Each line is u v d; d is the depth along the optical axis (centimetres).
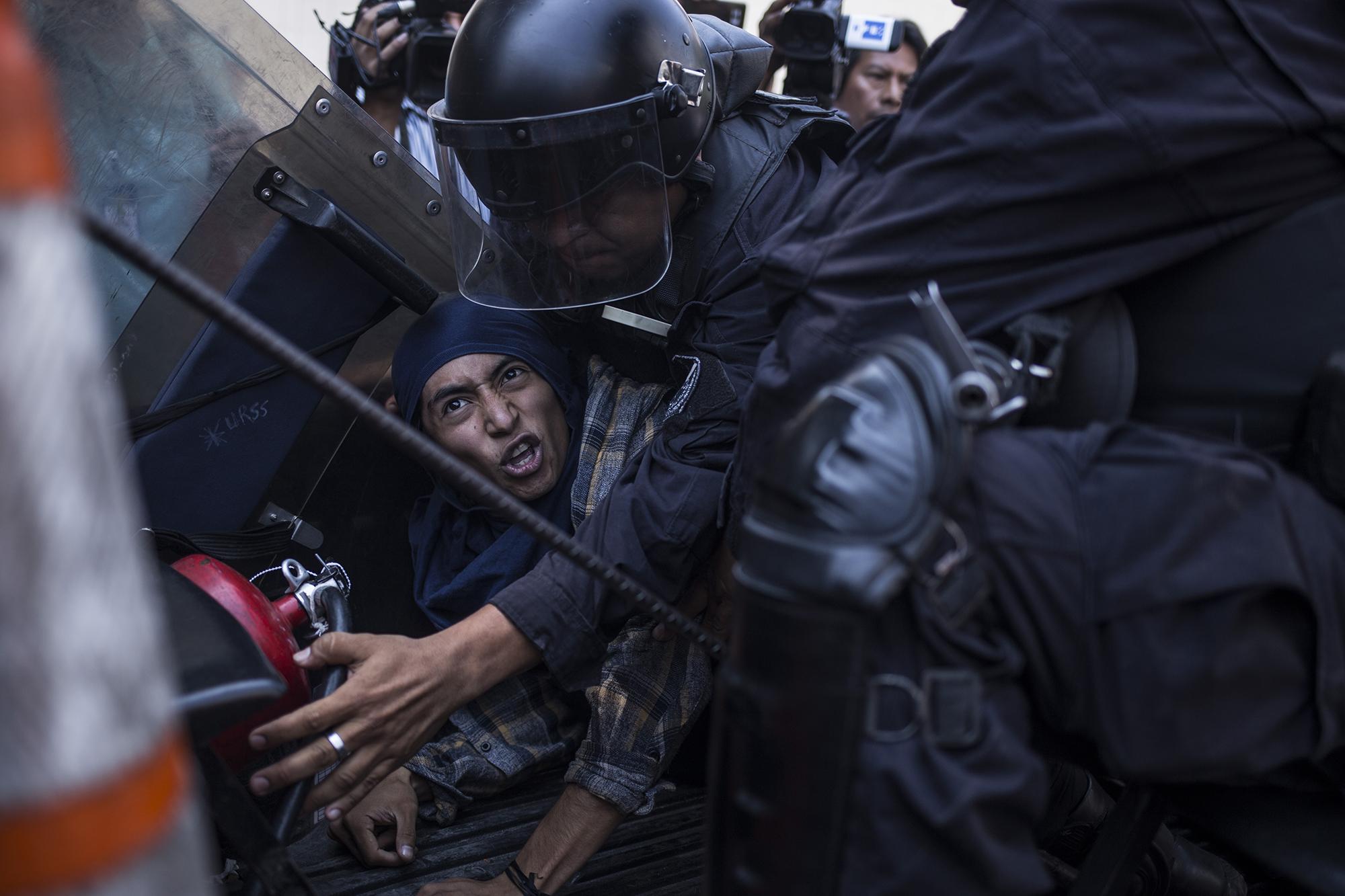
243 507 147
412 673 113
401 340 158
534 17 130
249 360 143
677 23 137
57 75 132
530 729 156
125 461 139
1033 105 81
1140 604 74
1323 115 79
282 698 112
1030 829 77
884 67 284
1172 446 77
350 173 148
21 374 32
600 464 153
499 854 142
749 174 145
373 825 139
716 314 138
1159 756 75
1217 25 79
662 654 138
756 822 73
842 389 74
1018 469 76
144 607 36
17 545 32
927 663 73
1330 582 77
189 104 138
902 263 85
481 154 131
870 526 70
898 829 71
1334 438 79
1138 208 82
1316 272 82
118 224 137
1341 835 86
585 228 133
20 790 32
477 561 153
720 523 114
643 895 133
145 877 35
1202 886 125
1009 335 84
